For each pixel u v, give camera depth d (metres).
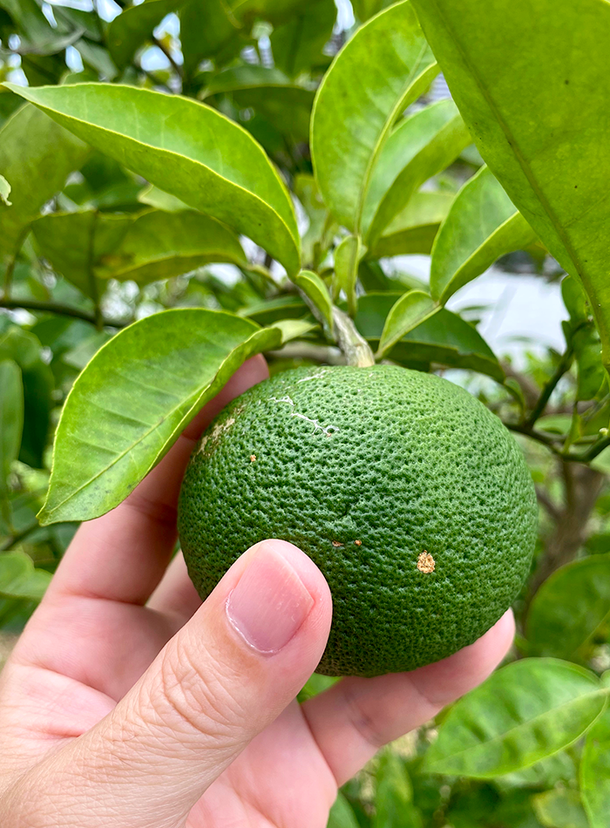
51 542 0.24
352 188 0.14
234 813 0.15
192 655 0.10
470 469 0.11
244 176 0.13
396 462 0.10
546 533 0.34
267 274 0.19
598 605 0.20
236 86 0.19
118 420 0.11
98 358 0.12
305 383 0.11
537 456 0.37
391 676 0.17
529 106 0.08
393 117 0.14
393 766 0.18
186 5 0.18
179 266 0.19
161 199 0.17
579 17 0.07
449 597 0.10
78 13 0.19
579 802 0.19
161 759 0.10
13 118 0.14
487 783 0.23
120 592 0.16
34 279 0.26
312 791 0.16
